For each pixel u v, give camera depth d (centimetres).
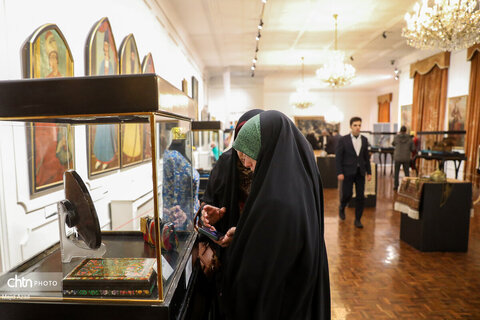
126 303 88
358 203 466
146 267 96
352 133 459
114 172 130
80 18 254
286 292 99
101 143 136
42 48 196
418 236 372
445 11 422
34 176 102
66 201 102
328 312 111
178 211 118
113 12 321
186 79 805
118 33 335
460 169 830
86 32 264
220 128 407
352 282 291
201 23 719
